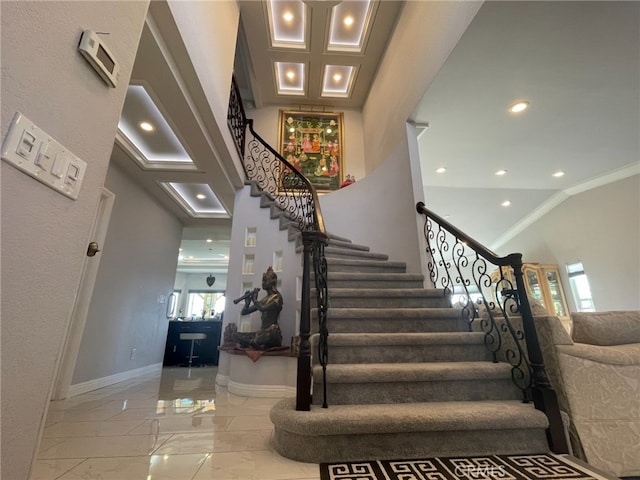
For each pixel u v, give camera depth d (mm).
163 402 2758
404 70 3900
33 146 771
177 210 5141
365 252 3738
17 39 733
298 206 4988
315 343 2027
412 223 3424
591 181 4875
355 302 2732
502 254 7441
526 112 3305
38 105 790
